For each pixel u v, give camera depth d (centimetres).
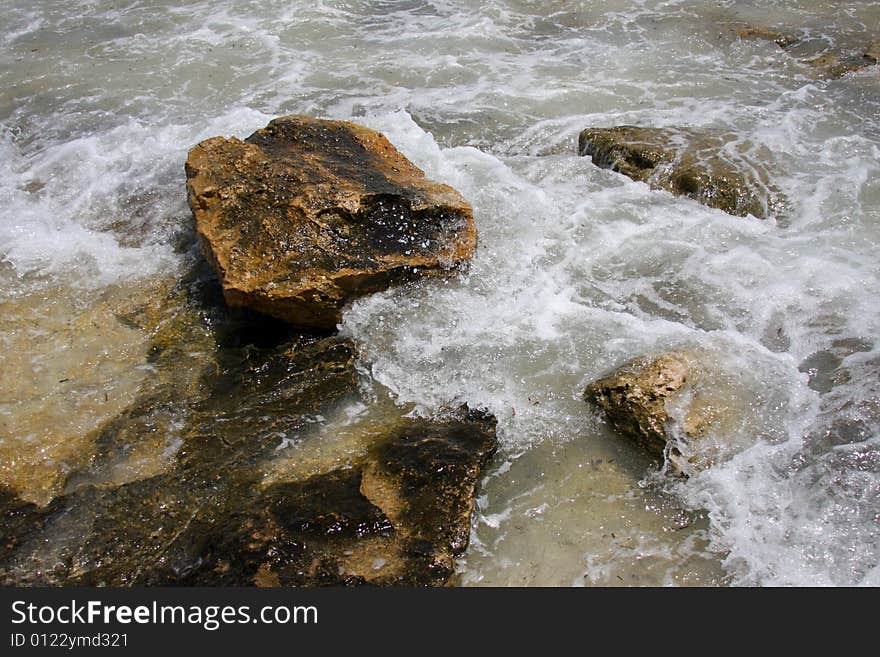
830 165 300
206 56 393
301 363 247
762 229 279
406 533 210
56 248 279
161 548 211
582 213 285
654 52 385
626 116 339
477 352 245
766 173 295
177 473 223
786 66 368
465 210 267
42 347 250
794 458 220
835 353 241
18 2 453
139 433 231
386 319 253
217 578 205
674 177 294
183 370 246
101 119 350
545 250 273
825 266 263
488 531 214
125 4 446
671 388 227
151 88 370
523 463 225
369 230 259
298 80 374
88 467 225
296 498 216
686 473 219
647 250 273
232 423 233
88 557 210
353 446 227
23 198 302
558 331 249
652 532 213
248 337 254
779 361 237
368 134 292
